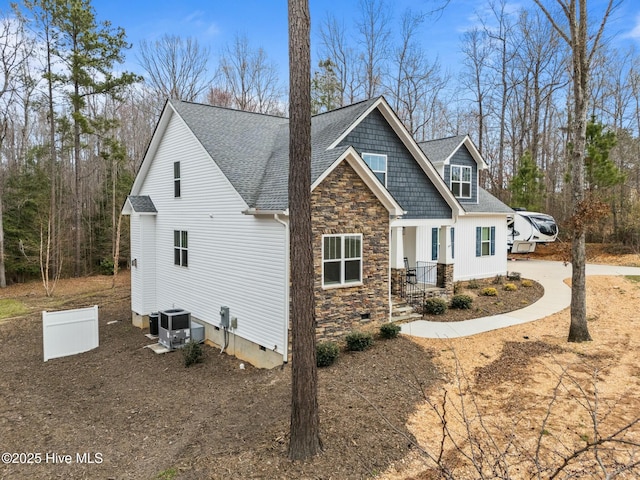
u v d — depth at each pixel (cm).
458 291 1756
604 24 1027
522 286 1898
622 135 2981
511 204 2905
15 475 673
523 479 544
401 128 1448
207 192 1369
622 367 902
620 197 2631
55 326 1409
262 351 1148
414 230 1778
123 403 979
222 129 1503
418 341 1160
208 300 1395
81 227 3266
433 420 723
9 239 2892
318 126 1478
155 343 1470
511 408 747
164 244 1680
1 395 1075
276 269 1080
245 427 763
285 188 1095
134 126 3812
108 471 664
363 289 1210
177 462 662
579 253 1099
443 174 1825
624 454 578
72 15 2691
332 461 604
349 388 859
